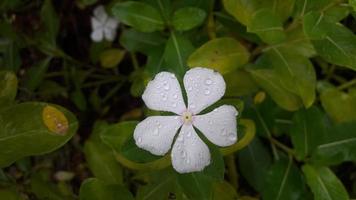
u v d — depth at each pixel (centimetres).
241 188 36
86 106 39
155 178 27
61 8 40
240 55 28
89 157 30
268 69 29
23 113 23
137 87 33
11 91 24
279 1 28
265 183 28
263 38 26
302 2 27
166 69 27
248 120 27
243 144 27
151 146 22
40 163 37
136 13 28
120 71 40
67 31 41
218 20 31
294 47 28
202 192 23
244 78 29
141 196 27
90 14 41
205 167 23
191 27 28
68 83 38
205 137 23
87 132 40
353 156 28
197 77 22
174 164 22
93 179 25
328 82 34
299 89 28
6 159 23
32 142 23
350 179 36
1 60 36
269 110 31
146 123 22
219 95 22
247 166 32
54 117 24
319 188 27
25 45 37
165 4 29
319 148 28
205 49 27
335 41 25
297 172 29
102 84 40
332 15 26
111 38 38
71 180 38
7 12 37
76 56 41
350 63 25
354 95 31
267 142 35
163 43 31
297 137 28
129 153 23
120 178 30
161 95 22
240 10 28
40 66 36
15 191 25
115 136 26
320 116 28
